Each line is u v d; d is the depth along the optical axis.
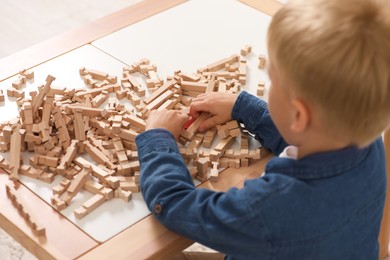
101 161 1.11
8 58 1.35
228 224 0.91
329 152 0.90
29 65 1.33
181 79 1.29
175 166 1.04
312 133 0.89
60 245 0.97
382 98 0.83
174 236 0.99
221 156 1.15
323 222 0.91
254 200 0.90
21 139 1.13
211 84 1.27
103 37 1.43
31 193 1.06
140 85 1.28
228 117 1.19
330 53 0.80
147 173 1.03
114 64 1.35
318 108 0.84
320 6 0.83
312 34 0.81
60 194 1.06
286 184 0.90
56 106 1.19
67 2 2.86
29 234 0.99
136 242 0.98
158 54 1.38
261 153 1.16
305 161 0.91
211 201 0.95
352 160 0.91
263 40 1.43
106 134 1.16
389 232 1.75
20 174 1.10
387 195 1.63
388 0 0.84
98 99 1.23
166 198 0.99
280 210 0.89
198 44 1.42
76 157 1.13
